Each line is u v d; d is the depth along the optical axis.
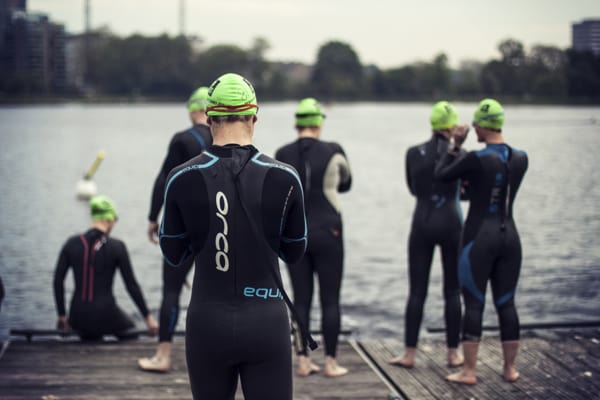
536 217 17.70
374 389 5.53
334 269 5.77
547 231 15.86
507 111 105.94
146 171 31.98
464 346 5.57
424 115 123.69
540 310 9.86
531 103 135.75
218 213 3.21
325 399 5.32
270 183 3.24
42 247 14.74
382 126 81.25
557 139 43.97
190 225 3.24
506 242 5.44
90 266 6.81
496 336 6.81
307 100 5.88
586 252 13.65
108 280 6.88
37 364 6.03
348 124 86.25
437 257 13.70
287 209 3.27
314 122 5.81
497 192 5.41
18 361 6.10
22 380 5.65
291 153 5.81
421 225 6.00
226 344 3.21
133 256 13.62
